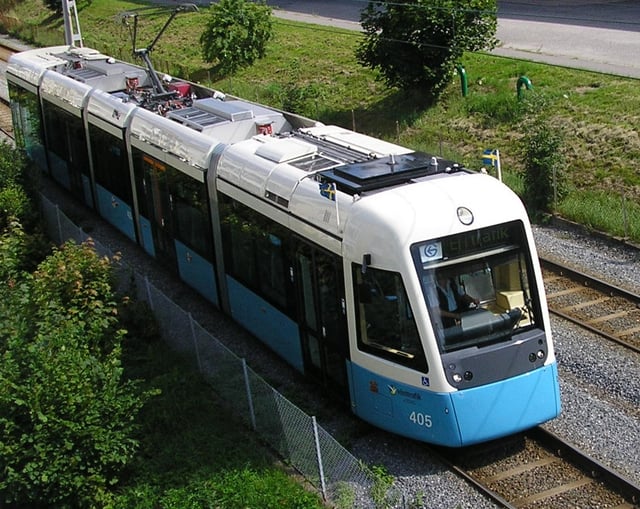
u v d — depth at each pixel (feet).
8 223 60.70
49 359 34.42
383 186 35.50
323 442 32.96
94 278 44.88
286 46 114.21
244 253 43.65
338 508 31.76
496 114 75.05
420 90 82.43
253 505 32.09
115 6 166.61
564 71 80.53
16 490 32.65
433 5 76.07
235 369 38.19
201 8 148.77
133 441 34.55
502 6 115.75
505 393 32.94
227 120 51.06
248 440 36.73
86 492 33.30
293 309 39.63
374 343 34.14
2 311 40.65
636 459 33.30
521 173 61.82
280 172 39.96
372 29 80.33
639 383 38.75
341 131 45.85
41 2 185.68
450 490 32.55
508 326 33.27
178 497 32.91
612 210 56.70
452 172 36.52
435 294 32.42
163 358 43.86
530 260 33.88
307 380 41.24
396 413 34.06
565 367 40.88
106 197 62.90
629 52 84.12
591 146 65.67
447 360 32.14
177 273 53.06
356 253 33.81
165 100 60.13
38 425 32.42
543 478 32.76
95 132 62.75
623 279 49.47
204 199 46.83
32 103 75.72
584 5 109.29
